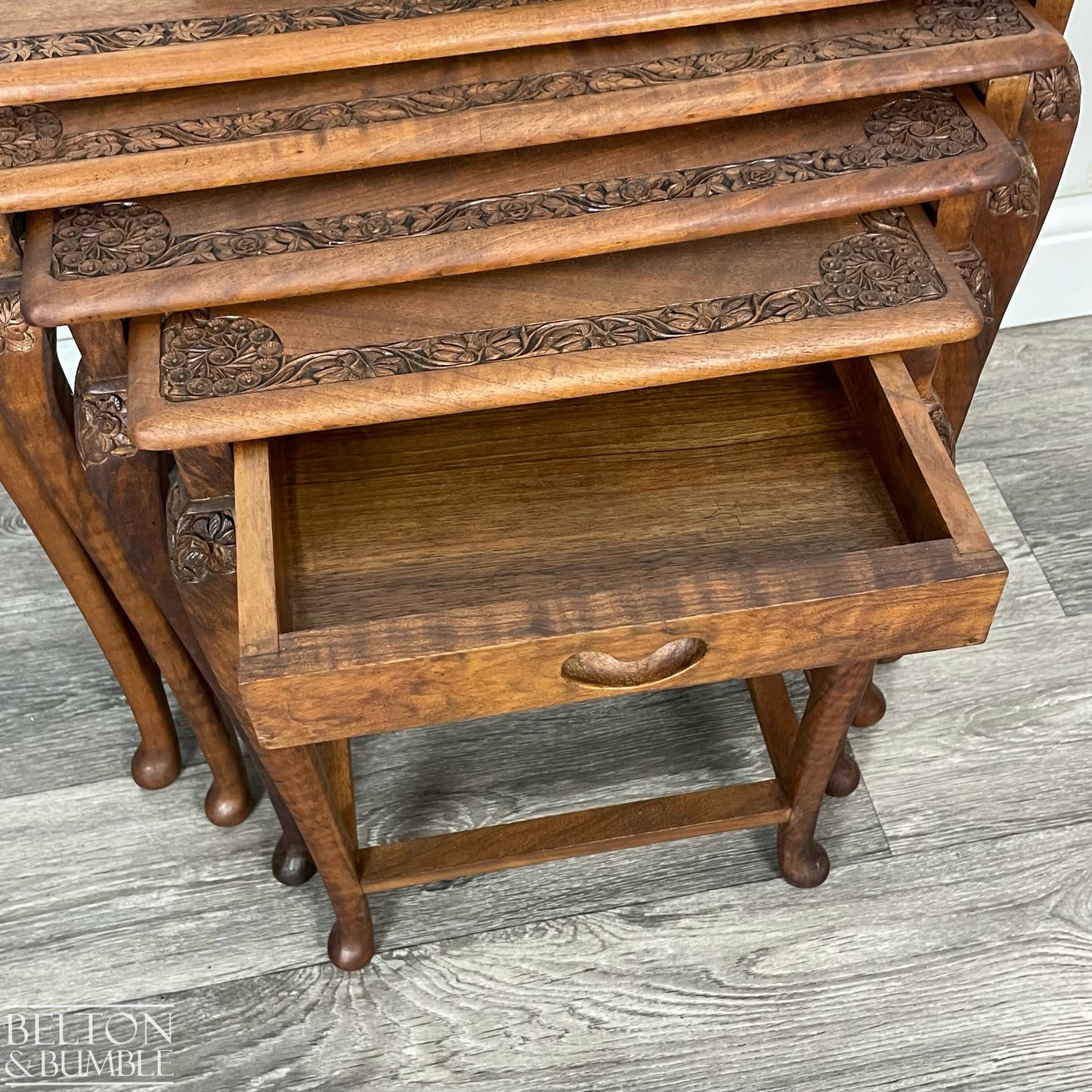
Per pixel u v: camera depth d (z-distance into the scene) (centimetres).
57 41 74
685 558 86
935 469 78
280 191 79
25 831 120
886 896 113
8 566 139
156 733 118
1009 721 124
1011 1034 106
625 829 105
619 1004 109
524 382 75
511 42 75
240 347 77
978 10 81
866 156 80
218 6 76
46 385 82
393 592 85
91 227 77
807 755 99
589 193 78
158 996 110
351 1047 107
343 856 98
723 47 79
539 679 76
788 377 95
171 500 83
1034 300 155
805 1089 104
